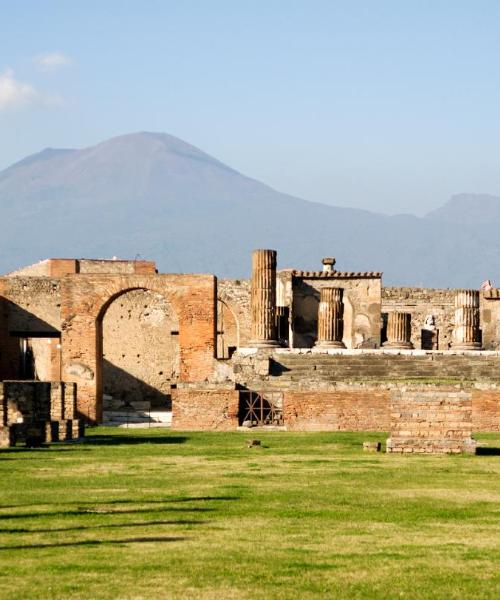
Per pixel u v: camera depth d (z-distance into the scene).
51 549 25.72
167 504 32.31
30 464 43.53
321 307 86.62
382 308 100.50
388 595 21.77
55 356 92.50
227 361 77.69
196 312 78.25
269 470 40.88
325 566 24.06
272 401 66.56
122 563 24.27
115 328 96.00
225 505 32.12
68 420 56.88
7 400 56.34
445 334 100.94
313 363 75.94
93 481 37.75
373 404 63.28
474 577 23.14
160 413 83.94
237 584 22.52
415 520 29.72
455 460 43.94
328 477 38.56
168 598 21.52
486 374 75.81
